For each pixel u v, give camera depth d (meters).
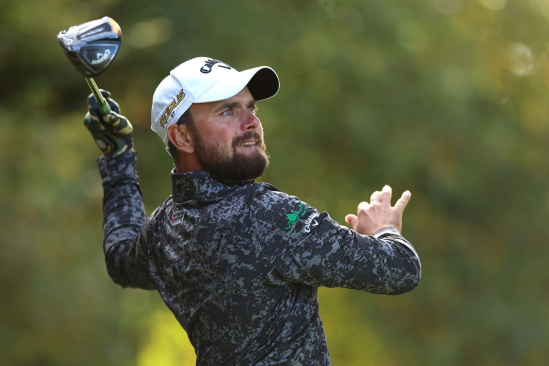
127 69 34.47
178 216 10.19
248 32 33.44
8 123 34.53
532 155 39.97
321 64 33.78
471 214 39.38
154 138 35.66
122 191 12.34
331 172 36.53
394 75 35.28
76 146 37.94
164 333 41.44
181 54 33.12
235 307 9.52
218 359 9.75
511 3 40.62
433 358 38.66
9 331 32.38
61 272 34.25
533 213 39.94
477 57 38.84
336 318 41.66
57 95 35.16
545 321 39.28
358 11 35.72
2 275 32.88
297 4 35.50
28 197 34.16
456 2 40.19
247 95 10.20
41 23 32.25
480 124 37.44
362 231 10.47
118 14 34.50
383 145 34.69
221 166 9.92
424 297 39.25
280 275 9.45
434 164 36.22
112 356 34.81
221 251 9.51
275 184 35.28
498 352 39.50
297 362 9.66
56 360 33.00
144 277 11.39
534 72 41.38
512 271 40.16
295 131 34.53
